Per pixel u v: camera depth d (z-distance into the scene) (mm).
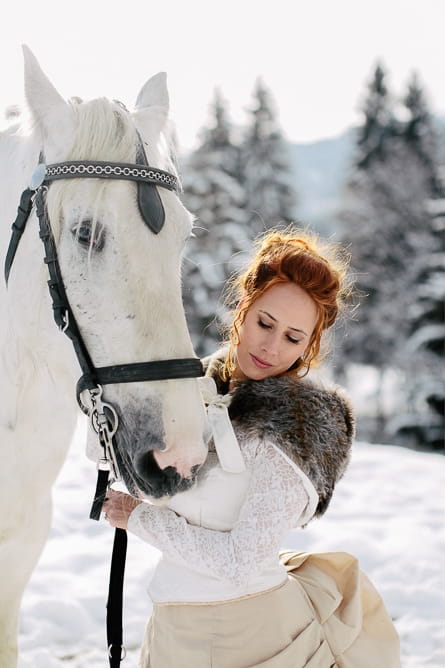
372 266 25078
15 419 2164
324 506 1862
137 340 1796
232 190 20297
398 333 24047
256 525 1748
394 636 1991
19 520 2215
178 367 1789
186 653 1824
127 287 1797
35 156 2018
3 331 2154
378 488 6172
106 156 1863
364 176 27453
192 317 18906
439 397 20656
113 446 1883
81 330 1882
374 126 28766
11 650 2381
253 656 1793
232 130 24562
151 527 1824
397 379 24734
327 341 2125
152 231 1820
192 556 1771
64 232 1874
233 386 1952
